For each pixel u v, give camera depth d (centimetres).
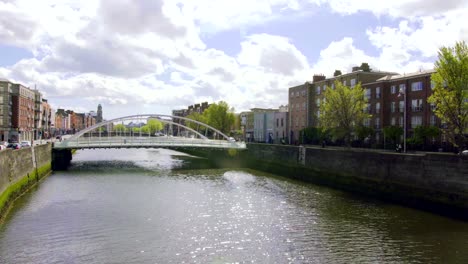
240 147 5462
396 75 5175
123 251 1616
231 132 9069
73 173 4284
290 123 7200
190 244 1714
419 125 3997
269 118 7950
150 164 5541
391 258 1545
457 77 2623
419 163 2612
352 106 4369
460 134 2641
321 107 4531
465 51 2631
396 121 4806
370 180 3050
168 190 3148
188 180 3788
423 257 1557
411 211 2380
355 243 1733
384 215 2266
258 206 2508
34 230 1903
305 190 3194
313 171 3850
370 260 1525
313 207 2484
